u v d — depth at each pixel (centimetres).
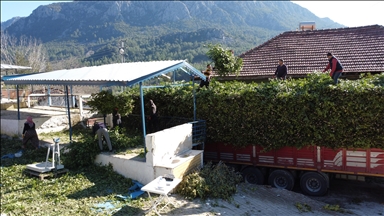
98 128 1106
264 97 1108
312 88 1042
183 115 1333
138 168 984
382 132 937
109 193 909
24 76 1548
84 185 965
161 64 1191
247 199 947
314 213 891
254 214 831
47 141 1430
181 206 839
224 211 828
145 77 1018
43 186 952
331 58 1044
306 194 1083
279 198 1000
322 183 1054
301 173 1109
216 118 1224
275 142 1105
